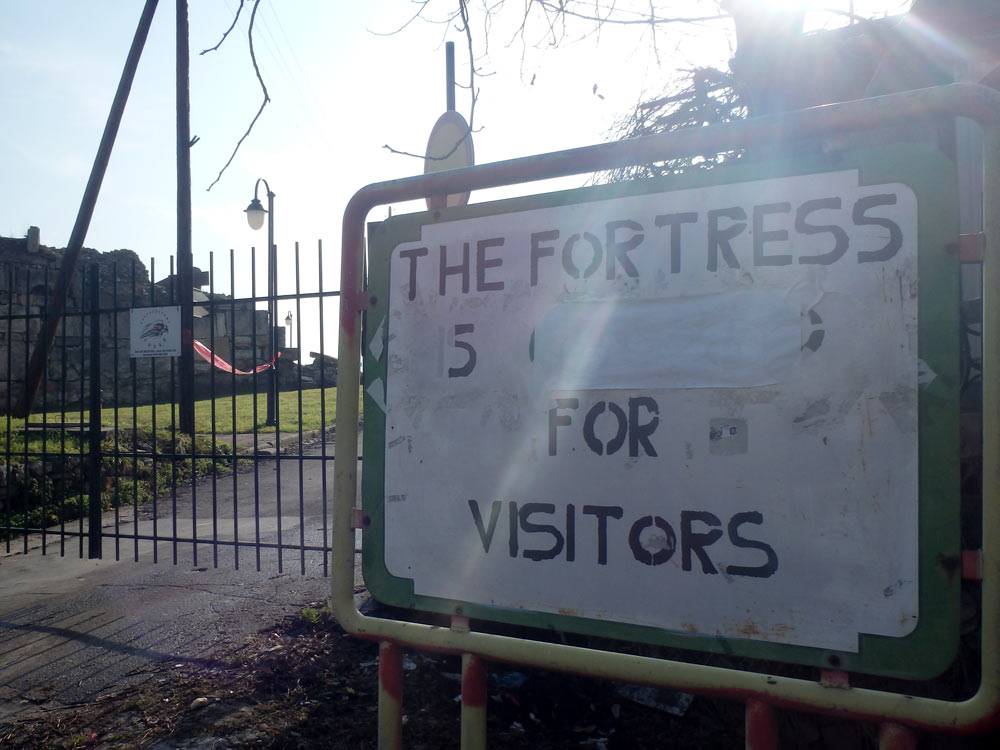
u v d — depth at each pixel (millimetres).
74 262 7566
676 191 1806
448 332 2082
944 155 1562
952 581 1504
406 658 3658
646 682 1722
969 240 1532
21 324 14391
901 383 1569
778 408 1675
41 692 3666
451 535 2041
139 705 3414
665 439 1787
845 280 1629
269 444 10891
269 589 4875
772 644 1651
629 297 1847
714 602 1713
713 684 1651
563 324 1927
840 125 1638
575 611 1863
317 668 3629
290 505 7918
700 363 1759
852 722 2623
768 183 1713
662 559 1775
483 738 1955
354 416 2195
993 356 1480
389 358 2164
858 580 1583
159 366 16891
